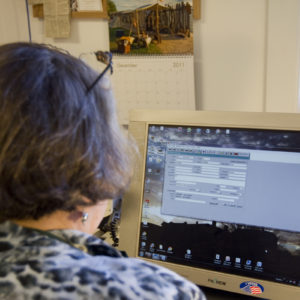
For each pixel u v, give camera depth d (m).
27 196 0.33
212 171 0.66
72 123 0.33
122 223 0.72
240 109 1.19
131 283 0.31
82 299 0.28
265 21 1.10
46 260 0.30
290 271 0.61
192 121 0.68
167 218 0.69
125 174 0.41
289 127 0.61
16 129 0.31
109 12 1.18
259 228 0.63
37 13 1.25
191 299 0.33
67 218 0.38
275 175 0.62
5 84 0.32
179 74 1.17
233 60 1.16
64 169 0.33
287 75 1.10
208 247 0.66
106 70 0.40
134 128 0.72
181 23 1.13
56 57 0.36
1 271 0.29
